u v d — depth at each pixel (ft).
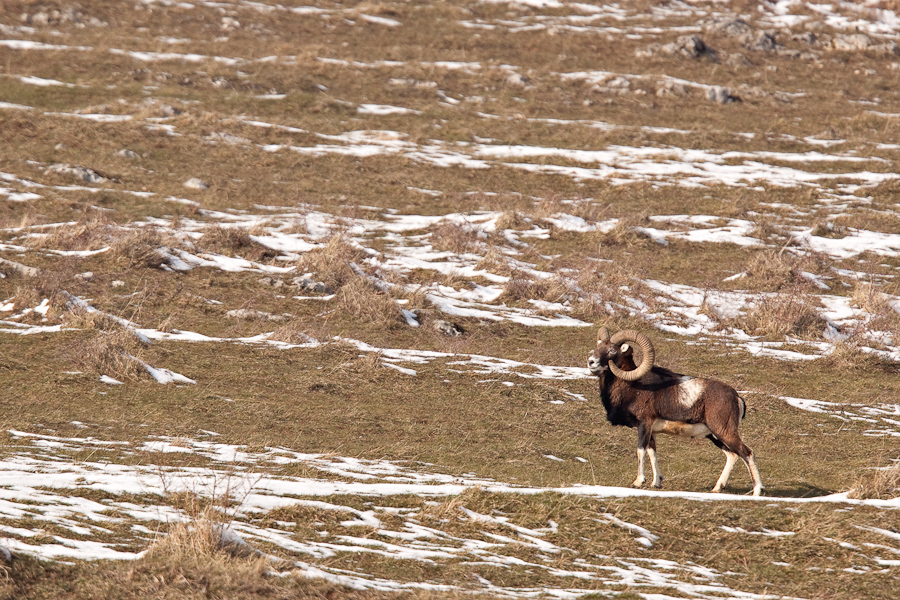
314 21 533.96
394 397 179.83
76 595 70.95
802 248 307.17
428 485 120.57
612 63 504.02
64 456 125.70
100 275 244.42
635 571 94.02
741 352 230.07
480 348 221.25
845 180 378.32
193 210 313.32
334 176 357.00
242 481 114.73
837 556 99.91
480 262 281.13
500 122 422.41
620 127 424.46
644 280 277.23
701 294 268.82
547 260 289.94
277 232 299.99
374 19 543.39
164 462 126.31
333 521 102.42
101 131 371.76
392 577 85.81
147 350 194.80
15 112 380.17
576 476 141.59
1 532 83.25
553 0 590.14
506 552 97.19
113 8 517.96
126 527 91.15
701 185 365.61
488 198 344.08
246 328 219.41
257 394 173.58
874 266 296.30
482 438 158.61
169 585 73.97
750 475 147.02
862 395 203.82
